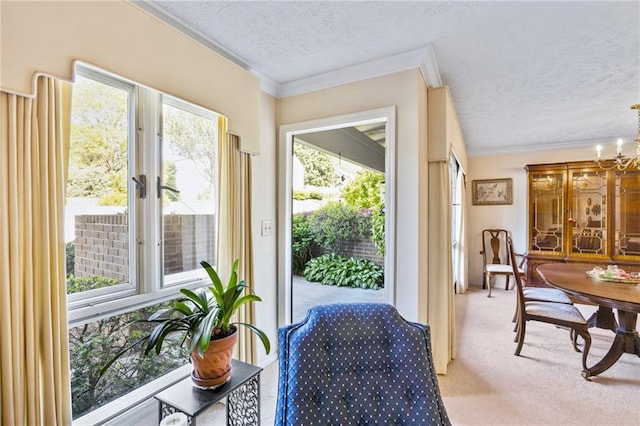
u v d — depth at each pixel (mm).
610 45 1900
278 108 2580
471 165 5168
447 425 1103
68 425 1193
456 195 4676
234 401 1604
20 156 1062
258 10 1555
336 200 3520
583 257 4152
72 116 1382
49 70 1077
